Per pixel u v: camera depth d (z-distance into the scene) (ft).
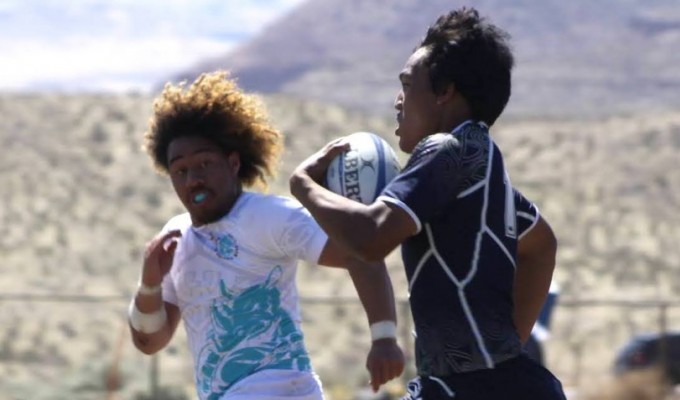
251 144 56.65
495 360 48.93
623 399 136.98
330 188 51.88
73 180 520.42
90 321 300.40
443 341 49.06
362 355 260.83
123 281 376.27
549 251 55.01
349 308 319.47
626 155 579.89
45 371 236.43
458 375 49.14
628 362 141.49
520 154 596.29
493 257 49.16
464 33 50.44
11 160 539.70
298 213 53.67
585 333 276.21
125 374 201.77
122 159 544.62
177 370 219.61
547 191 529.86
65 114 606.55
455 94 50.52
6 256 401.70
